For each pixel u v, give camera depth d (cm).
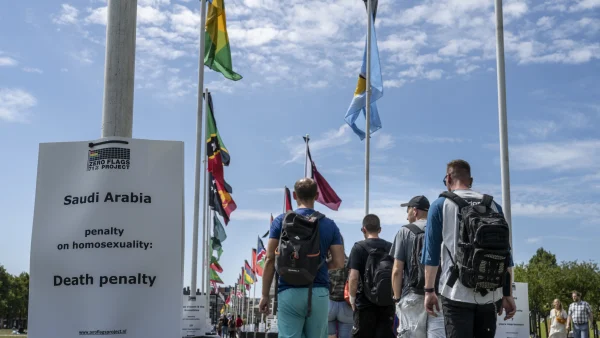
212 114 3044
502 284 494
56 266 547
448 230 519
